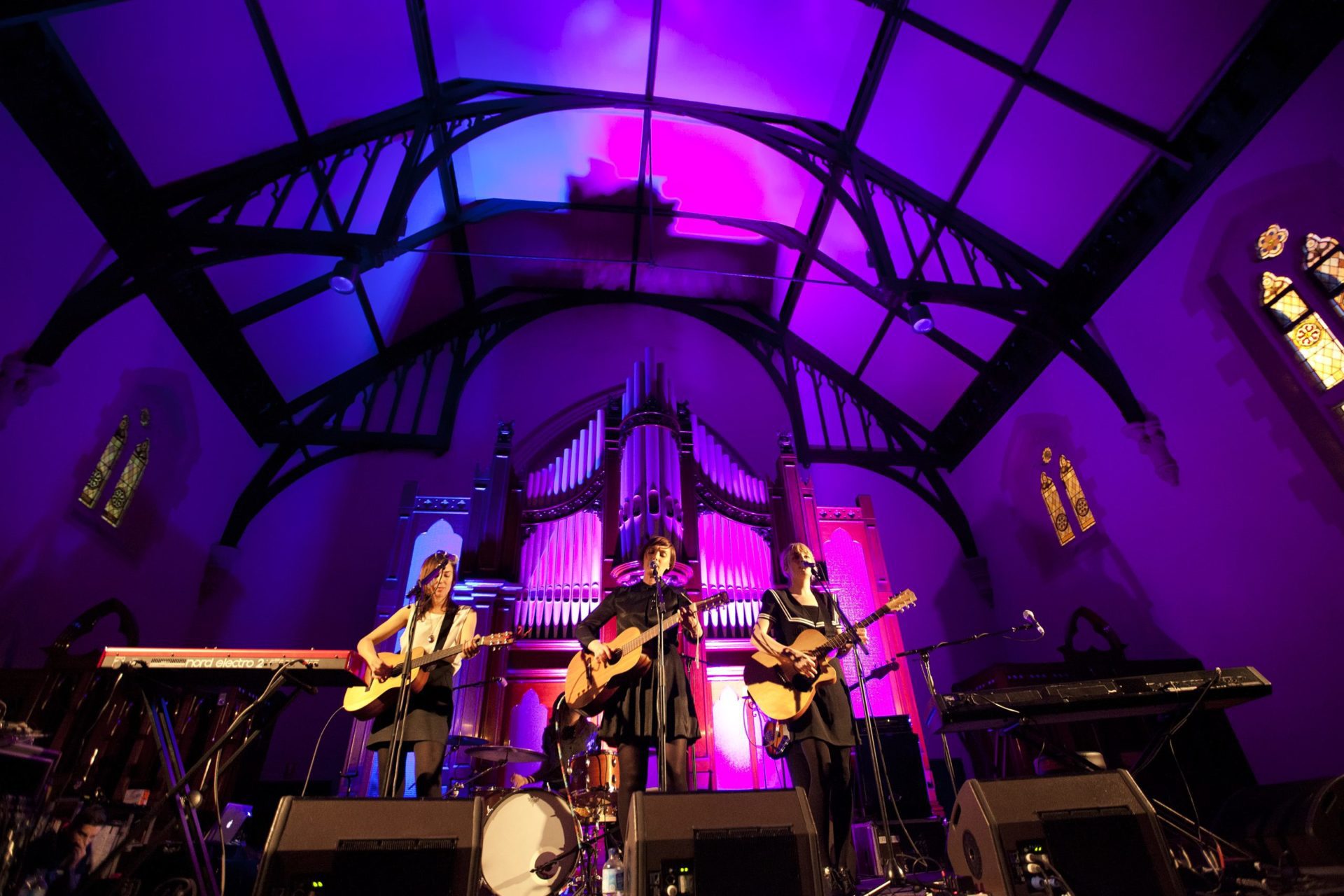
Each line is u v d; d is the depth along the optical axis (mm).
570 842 3424
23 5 4305
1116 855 2445
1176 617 6402
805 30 6965
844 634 3488
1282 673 5492
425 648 3570
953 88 6742
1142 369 6676
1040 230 7125
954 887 3029
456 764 5996
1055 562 7891
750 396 10148
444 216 8656
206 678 3223
